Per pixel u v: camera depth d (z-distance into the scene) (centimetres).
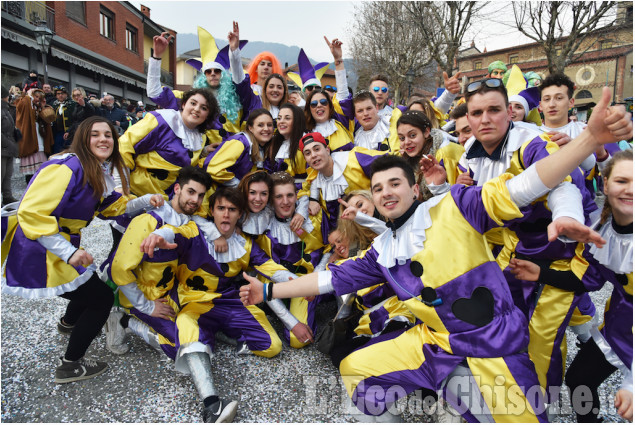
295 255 331
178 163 333
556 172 156
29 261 219
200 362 228
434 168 247
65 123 790
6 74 1352
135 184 327
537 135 205
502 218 176
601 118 144
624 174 172
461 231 184
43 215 214
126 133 320
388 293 269
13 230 225
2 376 248
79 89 793
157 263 262
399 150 353
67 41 1577
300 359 279
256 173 304
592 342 207
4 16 1265
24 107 766
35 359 267
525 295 228
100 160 244
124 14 2031
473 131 219
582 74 2759
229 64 439
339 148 401
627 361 183
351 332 272
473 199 184
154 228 259
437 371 186
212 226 282
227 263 288
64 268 224
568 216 156
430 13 1337
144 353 280
